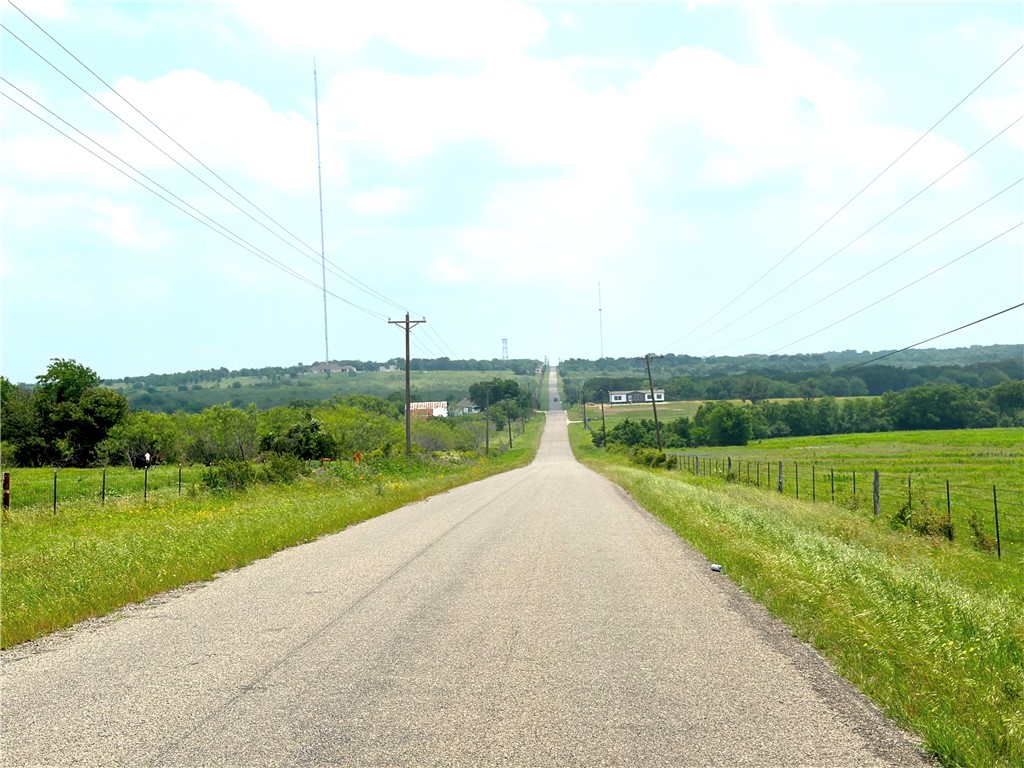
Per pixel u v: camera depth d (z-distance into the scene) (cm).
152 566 1165
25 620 858
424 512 2294
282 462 3088
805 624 821
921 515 2200
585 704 586
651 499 2566
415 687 626
